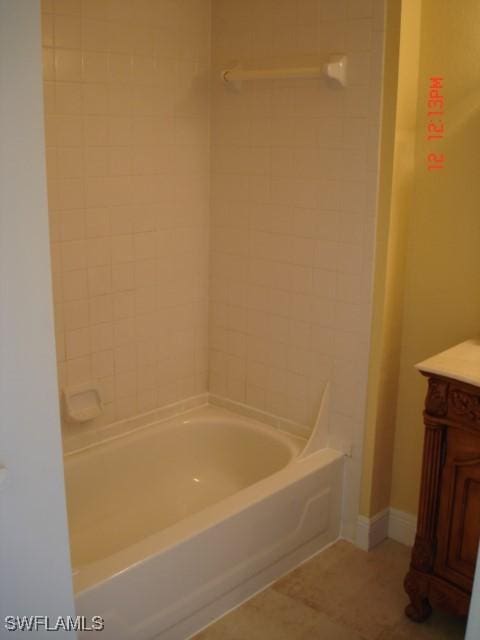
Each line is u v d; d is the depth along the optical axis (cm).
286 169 274
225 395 318
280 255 283
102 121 258
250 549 242
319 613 240
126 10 258
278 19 265
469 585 220
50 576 138
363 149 248
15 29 114
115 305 277
